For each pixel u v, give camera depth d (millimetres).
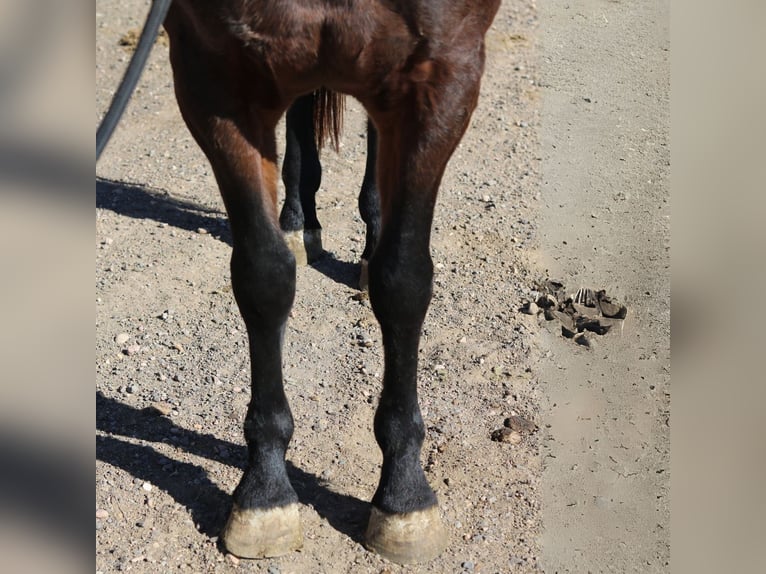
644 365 2094
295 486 1745
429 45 1326
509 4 3896
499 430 1894
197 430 1911
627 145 2938
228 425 1931
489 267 2412
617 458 1841
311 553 1603
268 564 1580
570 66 3420
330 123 2211
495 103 3199
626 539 1651
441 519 1674
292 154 2348
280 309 1522
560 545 1640
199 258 2512
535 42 3596
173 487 1751
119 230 2625
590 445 1872
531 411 1959
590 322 2217
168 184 2871
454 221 2600
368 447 1856
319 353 2139
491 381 2043
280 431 1603
